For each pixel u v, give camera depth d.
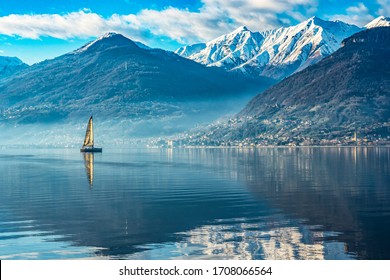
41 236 56.47
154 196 88.06
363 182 107.25
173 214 69.06
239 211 70.69
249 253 49.09
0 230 59.50
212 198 84.50
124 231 58.69
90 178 125.00
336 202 78.12
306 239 53.53
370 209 71.12
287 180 113.88
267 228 58.91
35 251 50.66
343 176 122.88
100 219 65.94
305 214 67.62
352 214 67.25
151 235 56.53
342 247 50.41
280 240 53.31
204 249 50.62
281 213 68.56
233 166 168.75
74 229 59.81
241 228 59.22
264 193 90.31
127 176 130.38
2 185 108.25
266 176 125.50
